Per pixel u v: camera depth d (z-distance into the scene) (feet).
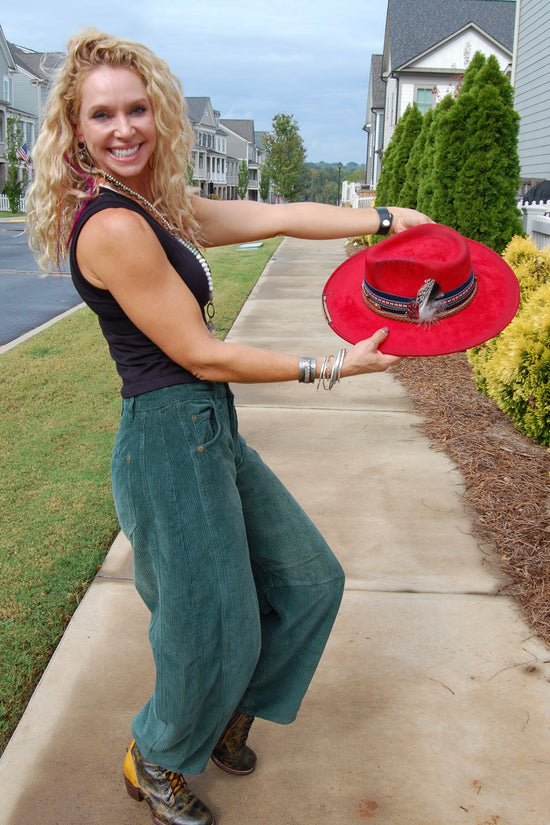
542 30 45.52
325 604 6.18
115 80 5.07
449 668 8.24
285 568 6.13
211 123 230.27
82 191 5.39
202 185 228.63
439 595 9.58
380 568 10.21
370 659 8.38
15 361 21.07
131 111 5.17
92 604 9.32
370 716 7.54
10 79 142.82
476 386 18.57
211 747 6.07
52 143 5.33
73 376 19.61
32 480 12.98
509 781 6.73
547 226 24.16
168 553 5.38
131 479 5.45
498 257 6.46
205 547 5.39
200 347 5.27
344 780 6.76
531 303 15.17
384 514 11.80
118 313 5.32
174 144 5.45
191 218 5.93
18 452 14.30
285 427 15.92
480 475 13.15
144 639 8.66
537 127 47.19
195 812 6.15
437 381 19.22
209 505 5.40
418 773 6.83
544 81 45.68
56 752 7.01
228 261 45.37
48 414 16.61
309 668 6.39
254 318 27.14
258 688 6.48
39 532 11.09
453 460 14.01
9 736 7.26
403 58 95.96
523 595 9.55
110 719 7.41
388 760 6.98
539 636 8.77
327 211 6.87
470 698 7.79
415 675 8.13
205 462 5.42
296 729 7.38
